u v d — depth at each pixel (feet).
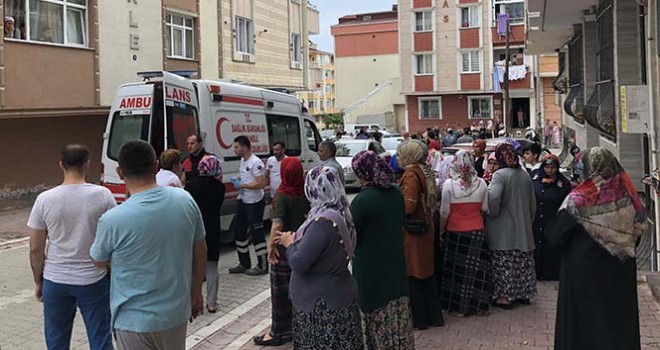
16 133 51.57
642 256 26.58
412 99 142.00
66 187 14.97
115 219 11.22
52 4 52.80
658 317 19.47
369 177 15.10
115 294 11.38
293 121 41.29
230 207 33.06
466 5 133.80
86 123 59.26
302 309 13.17
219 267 29.40
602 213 13.73
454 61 136.15
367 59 170.60
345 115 162.09
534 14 43.93
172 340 11.56
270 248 18.43
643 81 28.86
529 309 20.99
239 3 79.87
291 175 18.83
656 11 23.76
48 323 15.14
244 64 81.51
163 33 65.98
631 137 29.58
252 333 19.84
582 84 46.16
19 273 28.91
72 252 14.80
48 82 52.03
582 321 13.92
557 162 24.53
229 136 33.47
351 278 13.47
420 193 18.54
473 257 20.12
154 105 30.04
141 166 11.59
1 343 19.42
